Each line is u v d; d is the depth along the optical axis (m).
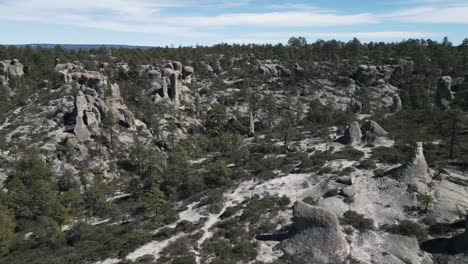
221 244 59.25
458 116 77.88
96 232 72.06
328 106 151.25
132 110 139.12
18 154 106.94
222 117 148.88
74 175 104.12
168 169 94.75
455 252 52.91
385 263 51.84
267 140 117.12
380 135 95.44
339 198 67.31
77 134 116.00
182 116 151.00
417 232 57.12
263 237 60.97
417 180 68.25
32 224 81.94
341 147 93.50
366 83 177.00
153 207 76.12
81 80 144.75
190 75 184.62
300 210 57.31
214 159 109.38
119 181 109.75
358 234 58.12
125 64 178.25
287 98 165.50
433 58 186.00
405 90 164.25
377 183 70.56
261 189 77.38
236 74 194.12
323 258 53.22
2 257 67.00
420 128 99.62
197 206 75.56
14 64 165.75
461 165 75.00
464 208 61.84
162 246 61.56
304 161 85.50
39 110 131.50
